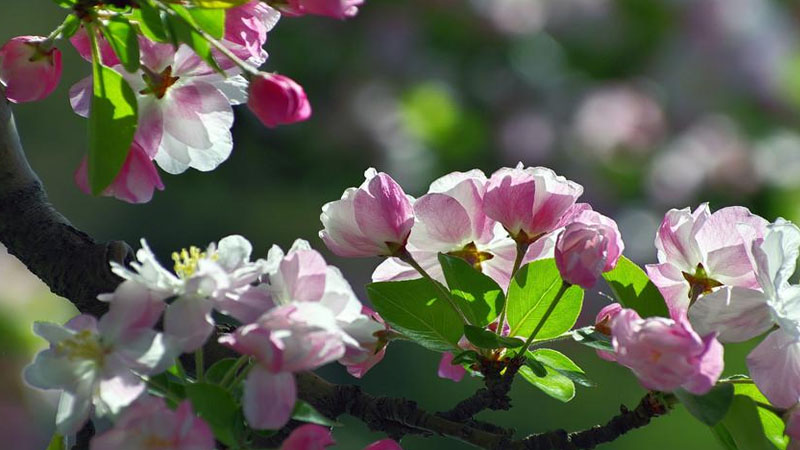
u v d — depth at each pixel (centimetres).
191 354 101
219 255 94
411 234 100
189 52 98
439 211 99
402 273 100
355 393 100
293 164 217
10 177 102
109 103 96
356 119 217
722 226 97
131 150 97
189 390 92
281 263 93
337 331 91
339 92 220
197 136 99
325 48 218
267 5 97
